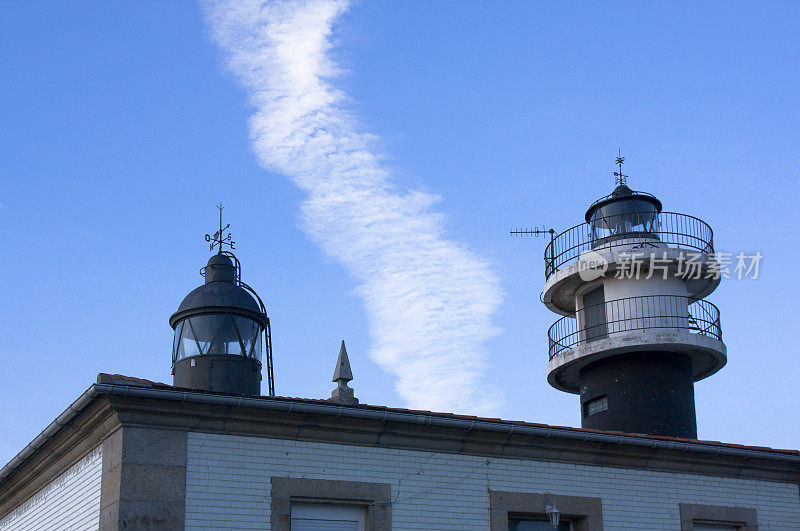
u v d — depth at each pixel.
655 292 21.94
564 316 24.78
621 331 21.61
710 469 15.81
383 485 13.27
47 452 13.67
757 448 16.06
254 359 19.19
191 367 18.67
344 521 13.12
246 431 12.62
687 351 21.64
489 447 14.12
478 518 13.77
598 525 14.59
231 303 19.05
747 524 15.90
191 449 12.27
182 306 19.27
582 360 22.20
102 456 12.41
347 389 14.28
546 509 14.14
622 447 14.98
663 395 21.14
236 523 12.23
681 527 15.26
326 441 13.12
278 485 12.59
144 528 11.69
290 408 12.59
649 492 15.21
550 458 14.59
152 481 11.90
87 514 12.53
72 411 12.33
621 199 23.19
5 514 16.08
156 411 12.09
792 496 16.53
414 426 13.52
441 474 13.73
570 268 22.45
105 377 11.97
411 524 13.30
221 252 20.36
